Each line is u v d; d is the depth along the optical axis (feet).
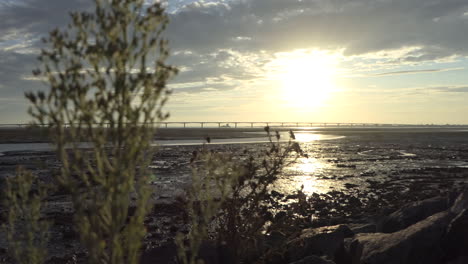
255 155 131.75
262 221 22.03
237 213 21.70
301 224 41.63
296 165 120.37
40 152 169.58
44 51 8.63
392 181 86.89
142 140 8.95
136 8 9.16
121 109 8.91
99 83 8.82
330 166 118.42
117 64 8.87
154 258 26.22
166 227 44.93
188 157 146.30
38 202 11.61
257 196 21.89
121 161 8.80
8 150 188.65
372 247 26.11
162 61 9.20
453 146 224.74
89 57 8.77
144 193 9.14
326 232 29.48
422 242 24.64
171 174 97.50
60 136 8.55
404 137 366.63
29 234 11.51
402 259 24.52
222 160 13.08
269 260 24.30
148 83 8.99
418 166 120.16
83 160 8.79
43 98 8.40
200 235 10.78
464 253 23.29
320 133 511.81
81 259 33.71
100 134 8.80
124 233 9.10
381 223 36.81
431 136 392.68
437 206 35.01
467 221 23.76
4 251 33.99
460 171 103.65
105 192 8.74
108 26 8.87
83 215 8.73
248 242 22.25
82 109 8.66
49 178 78.13
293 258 27.17
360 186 79.46
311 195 66.90
